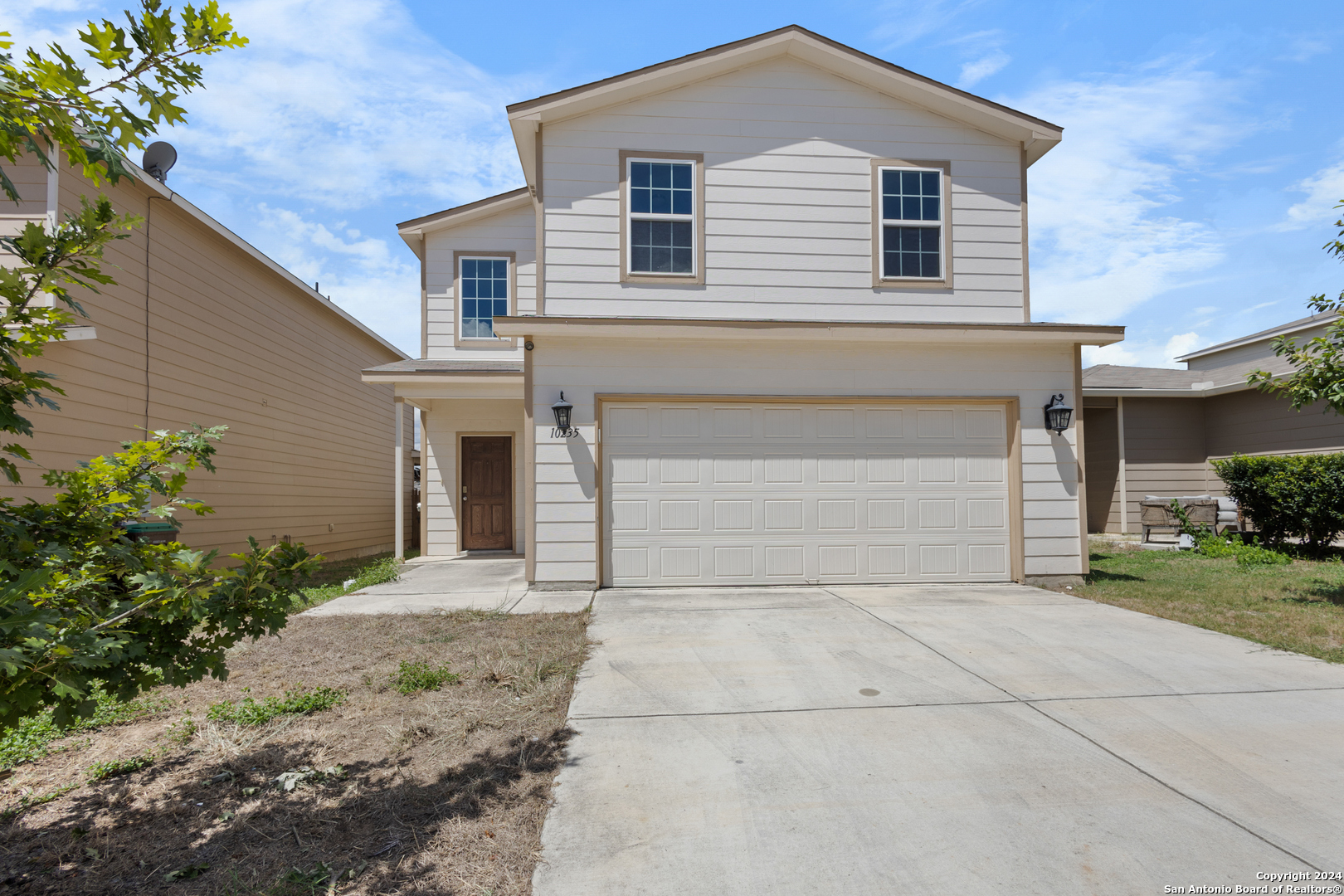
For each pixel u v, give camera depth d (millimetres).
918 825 2824
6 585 1680
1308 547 11086
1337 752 3488
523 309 12664
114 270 8375
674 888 2410
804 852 2629
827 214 8539
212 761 3432
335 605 7262
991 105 8555
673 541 8055
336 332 14602
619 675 4754
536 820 2873
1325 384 6453
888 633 5879
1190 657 5156
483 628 6102
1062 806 2967
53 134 2121
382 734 3766
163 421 9195
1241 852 2617
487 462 13039
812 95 8594
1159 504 12898
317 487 13711
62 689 1813
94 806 2982
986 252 8734
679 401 8062
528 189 12469
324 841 2711
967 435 8406
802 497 8195
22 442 7145
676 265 8344
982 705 4172
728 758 3449
